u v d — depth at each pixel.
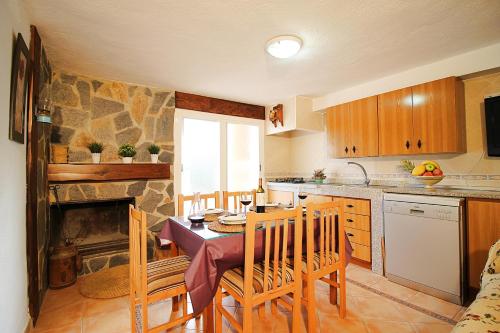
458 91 2.53
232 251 1.51
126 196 3.18
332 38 2.17
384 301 2.17
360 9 1.79
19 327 1.61
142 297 1.43
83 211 3.12
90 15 1.84
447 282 2.15
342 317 1.92
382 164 3.38
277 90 3.59
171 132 3.53
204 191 3.83
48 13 1.82
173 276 1.58
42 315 2.00
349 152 3.38
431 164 2.62
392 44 2.29
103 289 2.40
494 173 2.45
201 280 1.40
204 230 1.66
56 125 2.81
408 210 2.41
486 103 2.36
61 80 2.85
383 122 3.01
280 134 4.68
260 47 2.33
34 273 1.88
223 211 2.29
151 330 1.45
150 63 2.67
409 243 2.40
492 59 2.32
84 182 2.94
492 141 2.33
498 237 2.00
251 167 4.34
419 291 2.33
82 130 2.96
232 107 4.10
